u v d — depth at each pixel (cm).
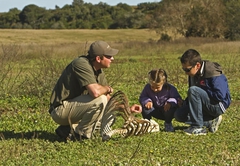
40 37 7656
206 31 6138
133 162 668
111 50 793
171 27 6300
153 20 6412
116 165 663
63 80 800
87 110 788
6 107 1176
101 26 10906
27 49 3028
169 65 2373
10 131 909
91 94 780
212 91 836
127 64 2698
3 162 685
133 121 791
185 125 944
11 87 1353
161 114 888
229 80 1752
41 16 11338
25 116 1055
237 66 2138
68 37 7988
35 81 1367
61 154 725
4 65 1515
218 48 3681
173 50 4222
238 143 778
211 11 6128
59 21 11075
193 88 834
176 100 867
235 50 3638
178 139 804
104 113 786
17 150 751
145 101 877
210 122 862
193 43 4775
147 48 4272
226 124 932
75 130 813
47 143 788
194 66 833
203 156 705
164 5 6388
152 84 857
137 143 776
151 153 722
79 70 783
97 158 700
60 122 813
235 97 1309
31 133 885
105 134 783
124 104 786
